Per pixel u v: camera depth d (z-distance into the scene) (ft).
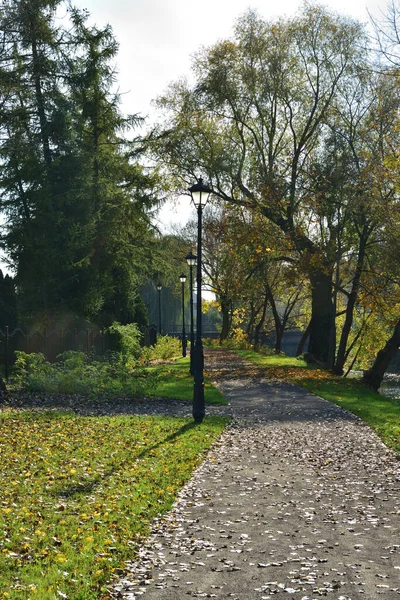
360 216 112.88
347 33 119.34
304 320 250.16
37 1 111.55
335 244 119.14
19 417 57.00
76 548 24.35
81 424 54.80
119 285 137.80
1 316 117.70
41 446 44.32
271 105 128.26
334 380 100.99
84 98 123.65
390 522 29.01
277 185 118.83
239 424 58.85
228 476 38.06
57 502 30.91
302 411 67.62
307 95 126.21
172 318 268.41
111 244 130.21
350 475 38.63
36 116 120.06
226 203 130.72
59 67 120.98
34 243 116.98
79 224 117.50
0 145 115.65
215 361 144.25
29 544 24.40
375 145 109.70
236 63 123.75
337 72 120.88
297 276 118.32
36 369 80.28
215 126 131.44
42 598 19.45
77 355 83.71
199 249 60.29
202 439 49.55
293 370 115.85
